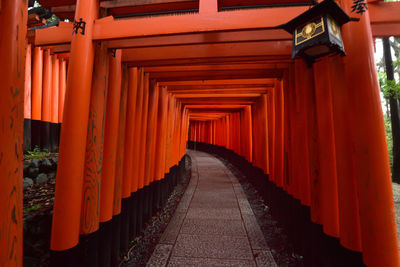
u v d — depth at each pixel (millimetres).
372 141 1634
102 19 2135
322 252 2416
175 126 7324
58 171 1979
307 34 1530
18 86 1217
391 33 2230
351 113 1752
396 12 1893
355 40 1724
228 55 2930
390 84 6168
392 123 8094
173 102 6668
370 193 1617
